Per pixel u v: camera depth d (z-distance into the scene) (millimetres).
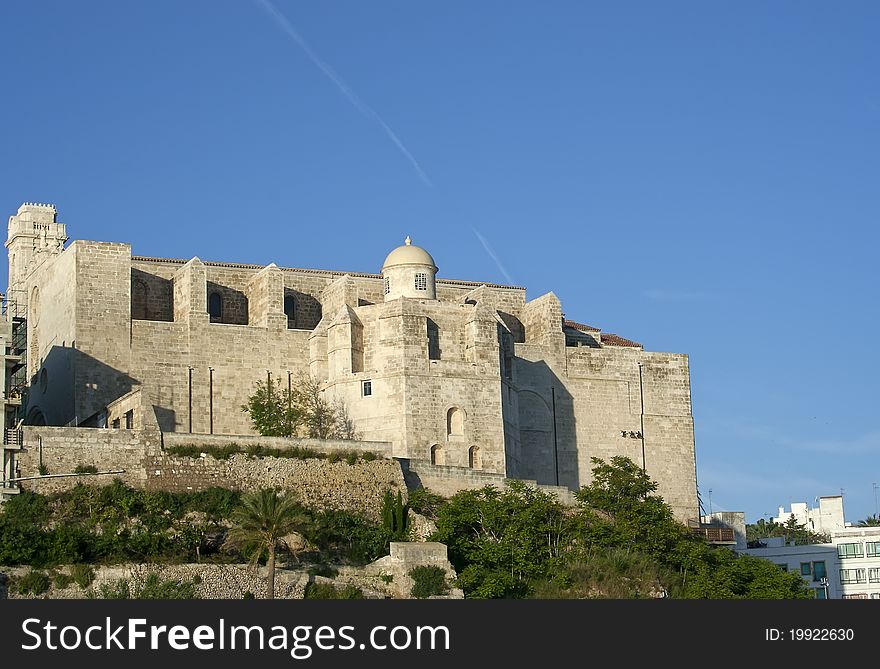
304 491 121812
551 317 145250
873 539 154625
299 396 134250
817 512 191375
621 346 150000
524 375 142625
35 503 113375
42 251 156000
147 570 108625
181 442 119812
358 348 133375
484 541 119812
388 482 124438
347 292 140250
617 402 145875
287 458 122250
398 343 131750
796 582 126812
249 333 134875
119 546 110375
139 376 131250
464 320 135750
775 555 156500
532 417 142000
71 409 129625
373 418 131000
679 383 149000
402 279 139000
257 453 121688
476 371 133500
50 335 137000
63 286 134250
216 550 114188
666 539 125938
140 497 115375
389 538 118750
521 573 118375
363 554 116938
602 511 129625
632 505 128125
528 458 140875
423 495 124438
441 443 131000
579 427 143875
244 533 109750
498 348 134875
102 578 107562
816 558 155375
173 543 112000
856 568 154625
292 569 113062
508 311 149000
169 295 138625
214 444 120750
